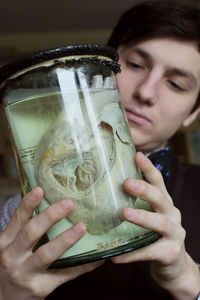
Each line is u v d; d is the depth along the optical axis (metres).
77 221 0.35
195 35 0.63
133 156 0.38
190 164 0.84
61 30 2.96
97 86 0.36
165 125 0.68
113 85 0.38
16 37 2.96
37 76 0.34
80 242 0.35
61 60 0.34
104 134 0.35
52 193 0.35
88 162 0.34
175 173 0.78
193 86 0.67
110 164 0.35
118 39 0.71
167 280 0.47
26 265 0.38
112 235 0.35
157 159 0.72
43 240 0.39
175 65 0.64
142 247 0.36
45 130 0.34
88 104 0.35
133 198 0.37
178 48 0.64
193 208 0.71
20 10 2.54
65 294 0.62
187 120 0.82
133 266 0.63
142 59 0.66
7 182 2.38
